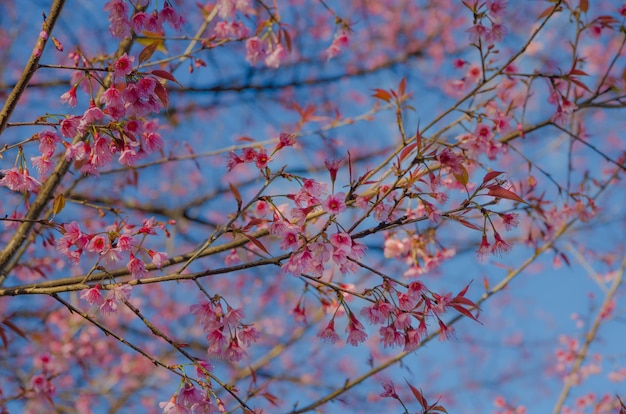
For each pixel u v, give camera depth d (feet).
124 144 9.57
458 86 15.67
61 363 21.50
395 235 14.70
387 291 9.38
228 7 13.43
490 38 11.62
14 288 9.82
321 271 9.23
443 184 12.70
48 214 14.14
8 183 9.39
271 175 9.45
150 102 9.39
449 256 14.08
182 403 8.95
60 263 17.26
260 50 14.93
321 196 9.28
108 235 9.55
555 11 12.11
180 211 23.40
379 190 9.62
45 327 22.43
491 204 9.27
